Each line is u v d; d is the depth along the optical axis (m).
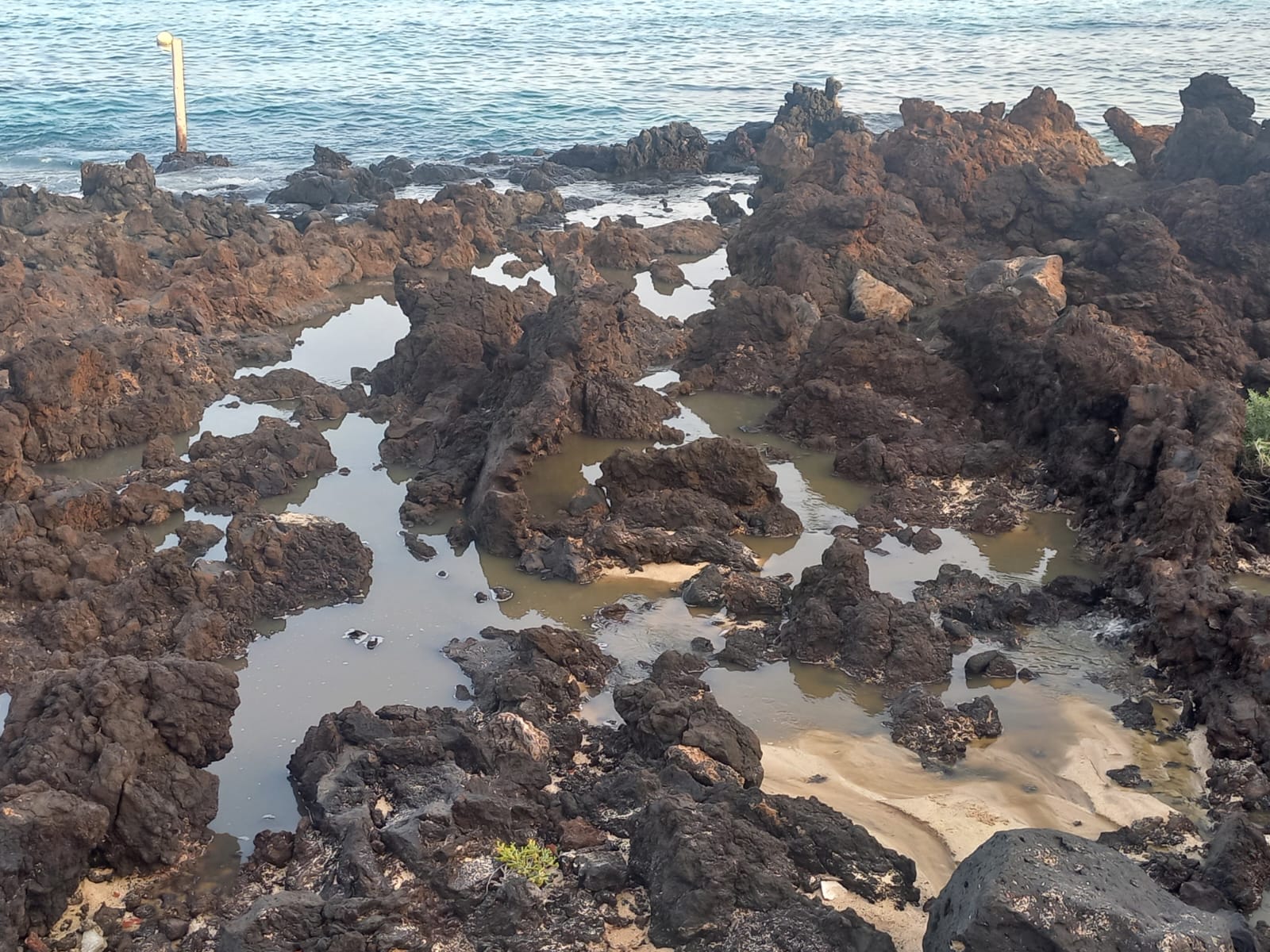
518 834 19.52
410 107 86.62
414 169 67.75
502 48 116.31
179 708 20.86
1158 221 43.38
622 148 68.62
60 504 29.25
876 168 55.00
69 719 20.30
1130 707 22.86
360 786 20.44
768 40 119.31
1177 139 52.62
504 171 68.00
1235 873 18.06
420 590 27.39
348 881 18.55
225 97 90.19
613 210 60.16
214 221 52.84
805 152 60.56
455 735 21.44
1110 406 31.69
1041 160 54.66
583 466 31.94
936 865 19.06
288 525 28.17
